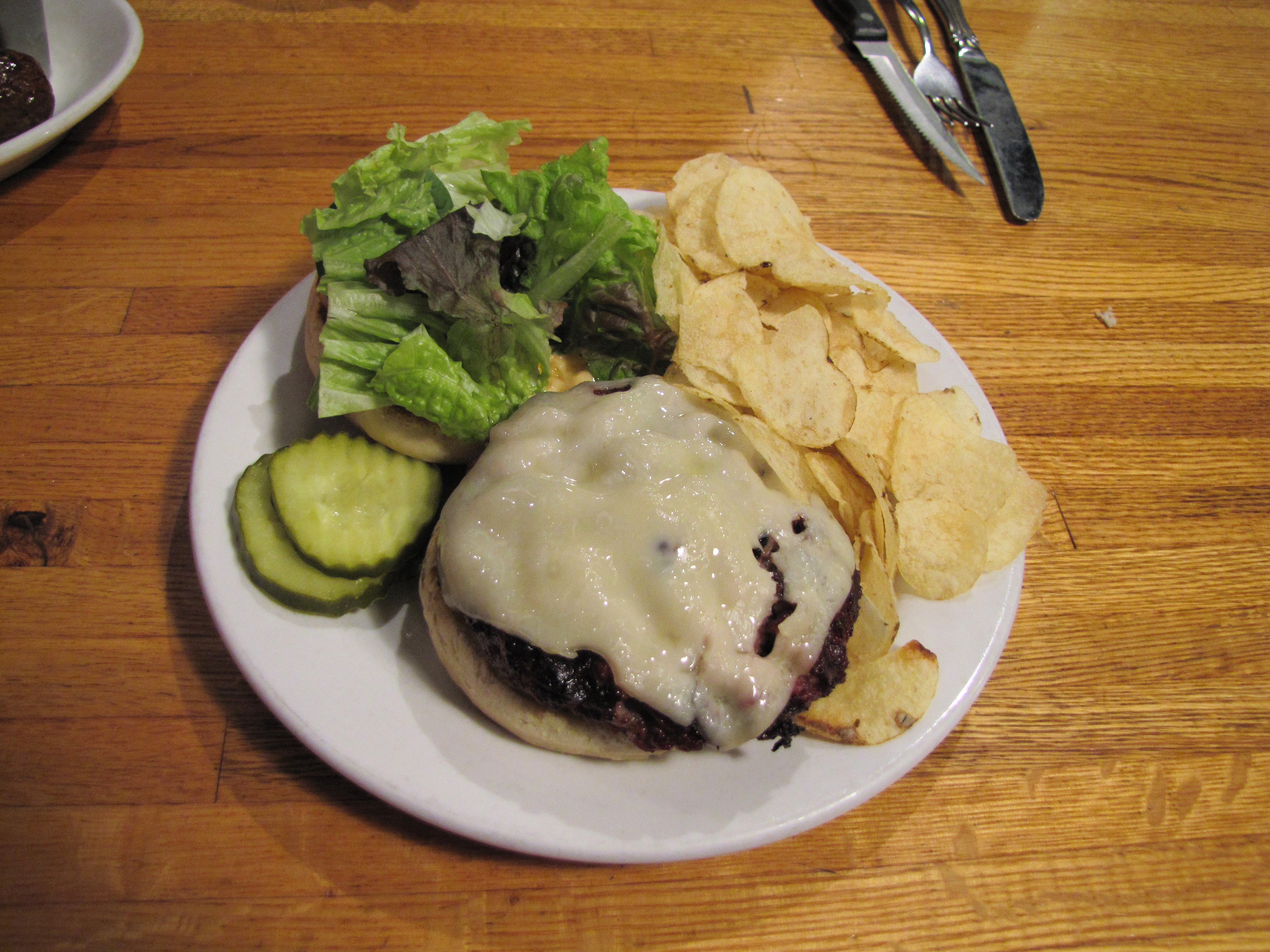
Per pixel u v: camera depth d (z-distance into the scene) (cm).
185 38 44
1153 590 33
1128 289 42
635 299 31
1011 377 39
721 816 25
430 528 29
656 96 46
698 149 44
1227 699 31
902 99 46
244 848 26
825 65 49
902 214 44
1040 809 29
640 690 23
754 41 49
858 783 25
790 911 26
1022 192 44
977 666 28
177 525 31
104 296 36
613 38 48
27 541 30
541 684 24
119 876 25
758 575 25
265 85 43
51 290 35
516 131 34
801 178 44
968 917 27
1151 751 30
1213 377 40
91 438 32
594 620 24
